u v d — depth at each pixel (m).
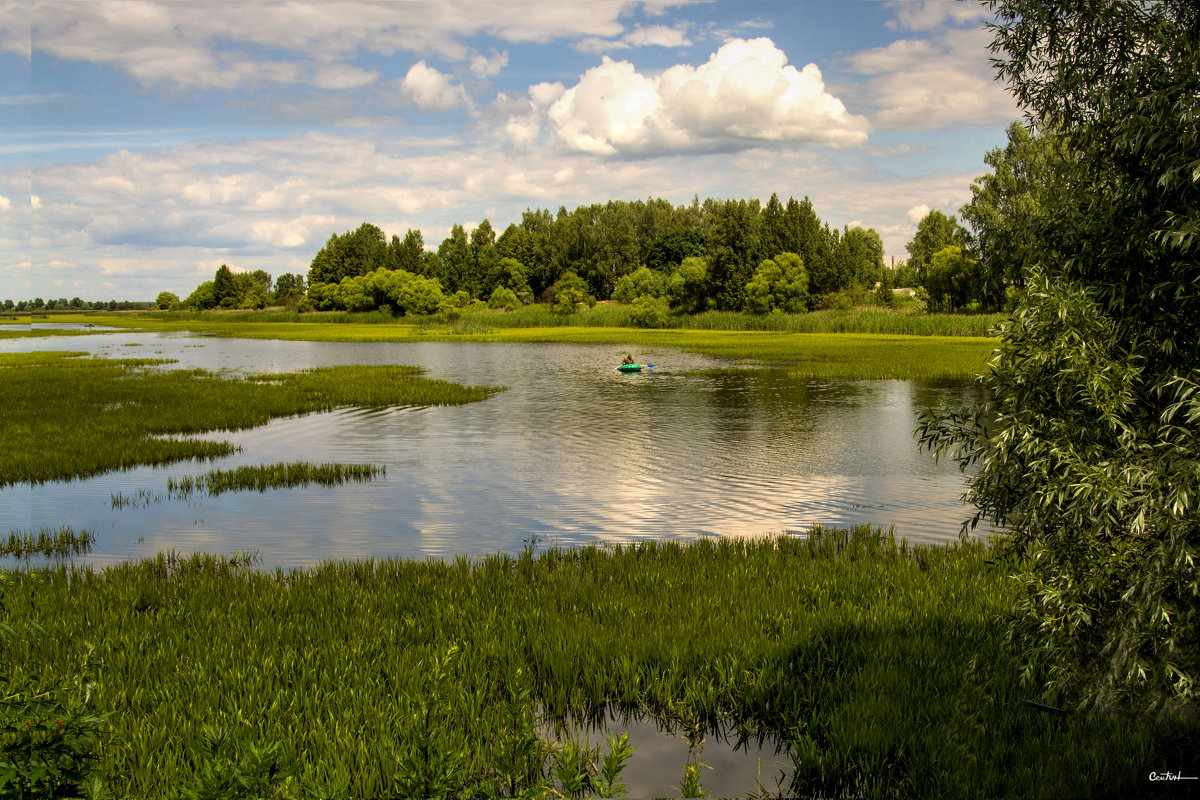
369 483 16.55
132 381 36.47
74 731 3.91
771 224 99.44
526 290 135.75
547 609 8.80
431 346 67.19
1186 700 5.18
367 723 6.14
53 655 7.38
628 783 5.75
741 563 10.41
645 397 30.25
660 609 8.70
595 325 102.69
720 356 50.34
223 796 3.77
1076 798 5.08
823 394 30.52
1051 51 5.94
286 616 8.73
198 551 12.12
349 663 7.28
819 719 6.31
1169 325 5.10
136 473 17.69
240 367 46.47
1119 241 5.41
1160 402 5.19
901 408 26.61
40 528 13.42
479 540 12.58
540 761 5.60
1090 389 4.92
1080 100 5.78
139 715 6.30
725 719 6.67
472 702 6.52
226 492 15.83
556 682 7.08
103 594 9.42
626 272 134.00
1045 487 5.09
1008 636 6.27
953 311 79.62
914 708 6.37
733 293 99.56
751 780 5.81
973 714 6.13
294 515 14.12
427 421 24.88
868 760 5.76
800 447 19.91
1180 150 4.96
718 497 15.05
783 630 7.98
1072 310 5.06
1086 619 5.17
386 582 9.94
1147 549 5.03
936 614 8.28
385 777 5.43
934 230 103.31
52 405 27.91
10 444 20.08
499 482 16.50
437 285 124.19
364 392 31.56
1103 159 5.61
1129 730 5.70
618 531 12.94
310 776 5.35
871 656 7.25
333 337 83.69
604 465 18.06
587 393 31.73
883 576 9.75
